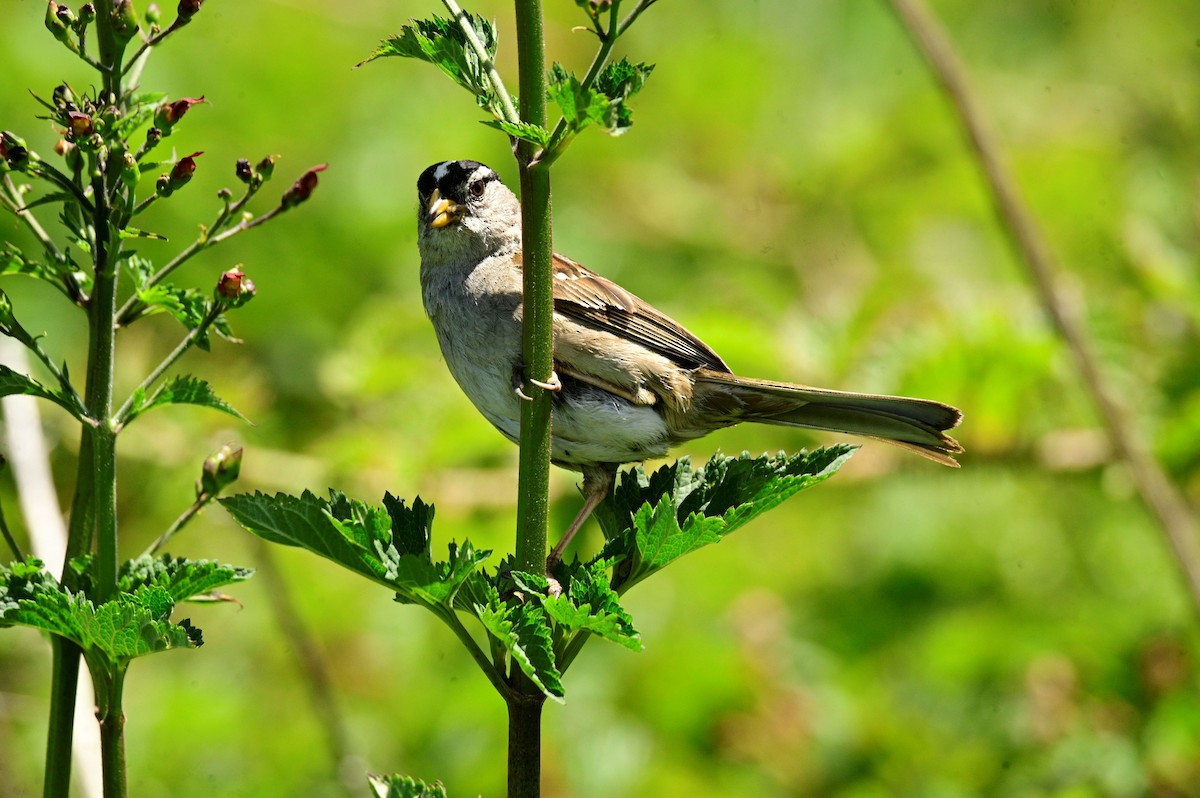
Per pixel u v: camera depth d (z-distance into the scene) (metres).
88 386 4.81
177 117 4.66
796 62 15.09
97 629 4.51
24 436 7.86
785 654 10.94
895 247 13.70
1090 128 14.31
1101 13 15.27
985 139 8.88
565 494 10.25
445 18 4.70
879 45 15.24
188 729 10.48
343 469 10.77
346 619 11.20
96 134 4.57
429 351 11.81
